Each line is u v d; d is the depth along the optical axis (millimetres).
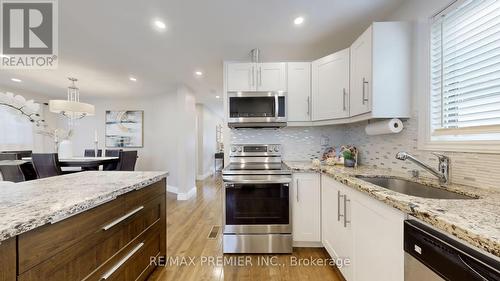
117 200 1326
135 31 2246
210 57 2920
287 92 2568
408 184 1555
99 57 2898
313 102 2523
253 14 1974
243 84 2588
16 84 4246
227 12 1938
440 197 1316
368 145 2344
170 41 2471
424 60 1648
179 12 1932
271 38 2416
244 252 2205
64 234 957
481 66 1290
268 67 2580
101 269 1185
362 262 1354
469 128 1326
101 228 1186
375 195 1135
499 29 1184
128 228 1450
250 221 2209
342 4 1846
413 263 894
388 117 1746
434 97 1603
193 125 4855
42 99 5242
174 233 2715
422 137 1651
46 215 852
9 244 746
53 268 903
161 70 3451
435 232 823
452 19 1472
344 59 2178
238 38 2414
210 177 7160
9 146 4480
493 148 1161
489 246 593
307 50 2740
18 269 769
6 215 837
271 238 2205
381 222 1144
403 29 1734
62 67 3281
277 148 2863
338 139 2859
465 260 678
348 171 1931
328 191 2025
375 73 1738
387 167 2039
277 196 2213
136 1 1771
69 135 3963
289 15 1991
